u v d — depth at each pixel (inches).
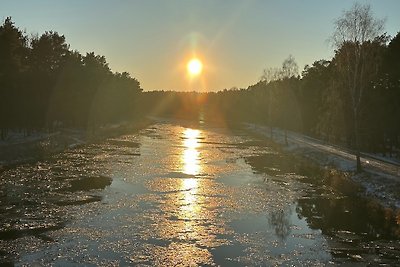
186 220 1143.6
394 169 1798.7
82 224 1077.1
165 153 2610.7
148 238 984.9
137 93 6781.5
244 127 5733.3
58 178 1667.1
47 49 3464.6
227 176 1854.1
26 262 826.2
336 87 2176.4
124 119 5949.8
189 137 3939.5
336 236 1032.8
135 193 1451.8
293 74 3732.8
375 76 2058.3
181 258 868.6
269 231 1066.1
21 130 3024.1
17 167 1862.7
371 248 951.6
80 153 2475.4
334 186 1638.8
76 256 863.1
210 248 933.2
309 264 855.1
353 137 2512.3
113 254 879.7
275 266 841.5
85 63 4151.1
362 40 1827.0
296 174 1947.6
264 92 4672.7
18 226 1044.5
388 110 2186.3
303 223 1142.3
